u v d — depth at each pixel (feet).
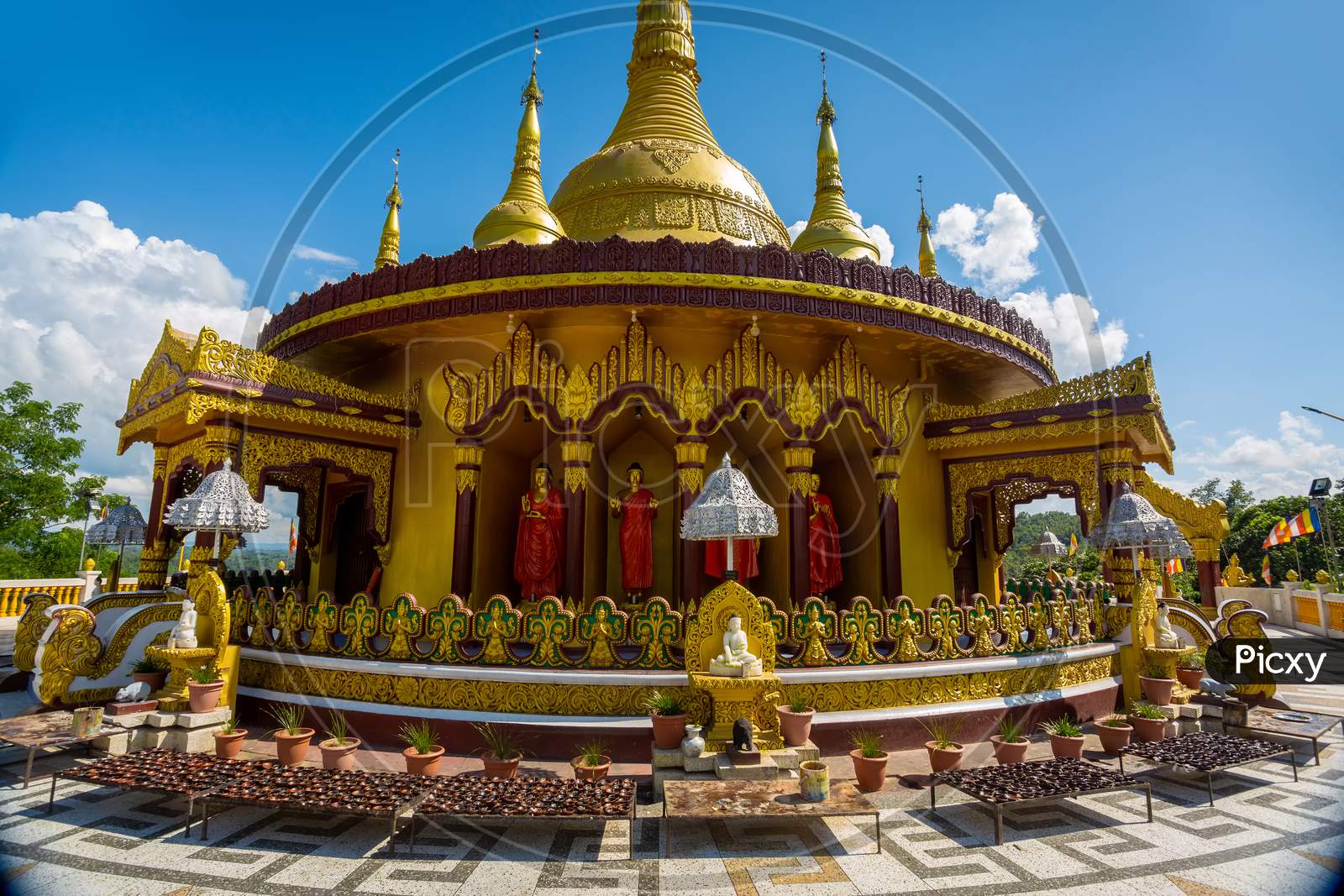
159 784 22.52
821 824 23.54
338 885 18.85
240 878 19.16
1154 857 21.09
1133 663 39.04
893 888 18.97
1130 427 39.42
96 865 19.83
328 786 22.61
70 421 104.37
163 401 37.99
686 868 20.15
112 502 107.86
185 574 43.32
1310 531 90.07
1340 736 35.60
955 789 26.03
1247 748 28.25
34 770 28.35
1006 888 18.97
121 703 30.53
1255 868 20.21
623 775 26.89
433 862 20.38
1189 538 68.44
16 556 102.68
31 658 40.73
